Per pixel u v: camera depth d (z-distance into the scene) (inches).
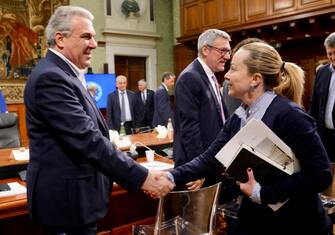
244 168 47.9
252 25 227.8
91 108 58.1
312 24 206.5
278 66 50.4
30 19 257.0
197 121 82.1
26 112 54.9
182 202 52.7
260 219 51.5
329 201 65.5
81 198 54.0
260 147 47.9
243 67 50.3
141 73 320.8
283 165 47.7
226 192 77.6
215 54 84.2
